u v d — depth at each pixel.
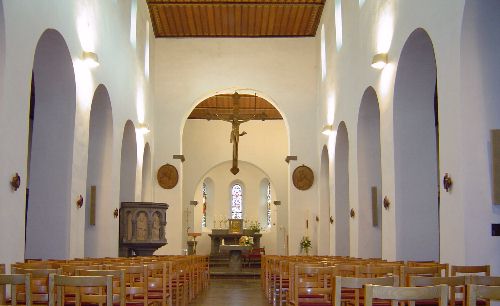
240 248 24.59
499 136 8.62
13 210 8.97
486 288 4.49
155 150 24.20
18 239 9.16
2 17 8.47
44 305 5.84
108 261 10.05
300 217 24.02
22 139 9.34
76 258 11.66
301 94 24.73
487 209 8.62
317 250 23.44
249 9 22.55
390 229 12.52
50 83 12.12
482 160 8.66
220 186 35.62
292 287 8.22
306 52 24.95
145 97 21.89
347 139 19.39
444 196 9.37
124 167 19.42
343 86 18.12
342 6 18.45
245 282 20.98
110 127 15.90
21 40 9.20
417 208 12.06
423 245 12.05
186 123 31.50
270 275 13.25
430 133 12.11
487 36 8.70
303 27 24.41
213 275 23.42
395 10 12.16
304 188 24.06
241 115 26.36
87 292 6.64
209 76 24.72
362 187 15.74
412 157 12.12
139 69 20.42
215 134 31.50
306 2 22.05
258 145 31.70
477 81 8.70
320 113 23.64
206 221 35.31
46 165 12.09
